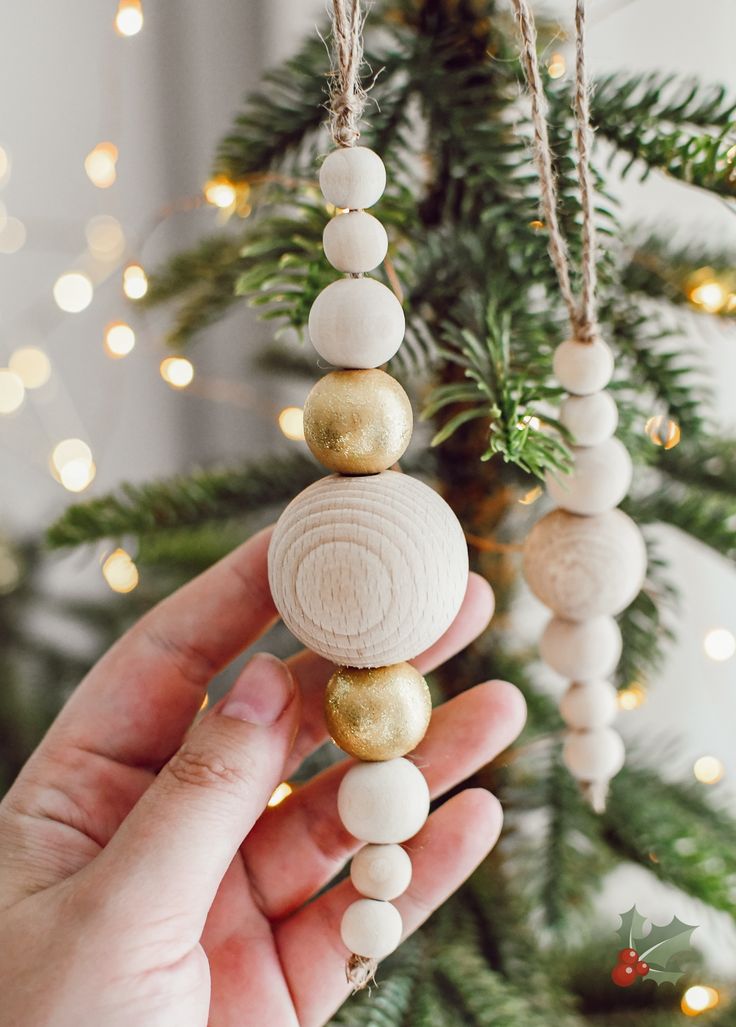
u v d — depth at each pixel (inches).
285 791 13.5
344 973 11.7
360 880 9.4
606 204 14.8
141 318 17.0
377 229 8.7
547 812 13.3
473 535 12.5
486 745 11.7
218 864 9.7
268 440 19.5
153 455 19.6
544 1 13.0
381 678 9.1
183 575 14.5
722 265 11.8
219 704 11.0
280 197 11.9
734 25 14.3
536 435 9.9
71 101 17.2
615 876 17.4
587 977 13.7
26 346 18.3
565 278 9.6
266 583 12.1
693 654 17.7
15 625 15.9
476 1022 11.1
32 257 17.9
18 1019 9.1
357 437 8.8
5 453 18.9
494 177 10.6
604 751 11.2
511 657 13.9
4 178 17.4
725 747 18.1
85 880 9.5
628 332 11.7
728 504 12.2
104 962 9.2
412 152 11.7
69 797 11.5
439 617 8.7
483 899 12.9
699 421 11.6
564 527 10.5
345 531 8.6
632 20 14.2
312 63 11.6
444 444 12.2
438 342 11.6
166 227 17.8
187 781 9.7
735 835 12.7
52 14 16.8
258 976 11.7
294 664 12.1
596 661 10.8
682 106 10.5
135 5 13.6
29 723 14.6
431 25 11.2
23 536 16.9
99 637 16.4
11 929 9.5
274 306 16.1
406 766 9.3
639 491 12.8
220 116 17.2
